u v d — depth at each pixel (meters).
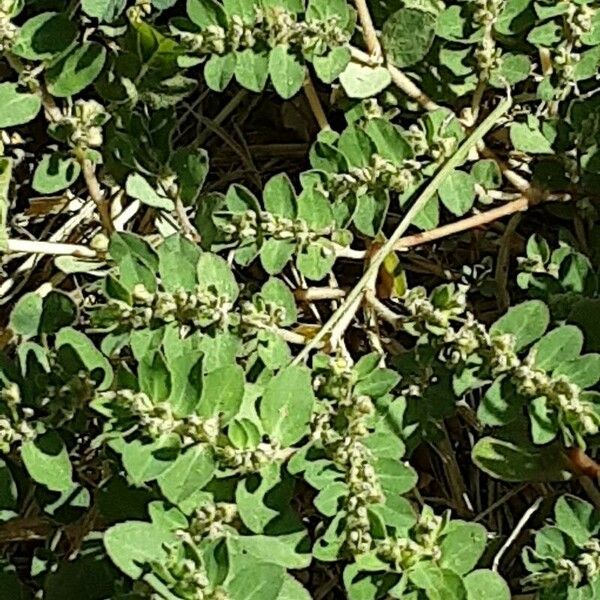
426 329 0.20
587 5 0.21
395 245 0.22
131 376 0.19
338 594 0.21
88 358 0.19
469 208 0.21
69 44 0.21
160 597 0.18
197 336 0.20
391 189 0.21
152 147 0.21
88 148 0.21
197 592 0.18
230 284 0.20
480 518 0.21
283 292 0.20
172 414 0.18
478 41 0.21
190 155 0.21
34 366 0.19
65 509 0.20
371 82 0.22
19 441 0.19
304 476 0.19
